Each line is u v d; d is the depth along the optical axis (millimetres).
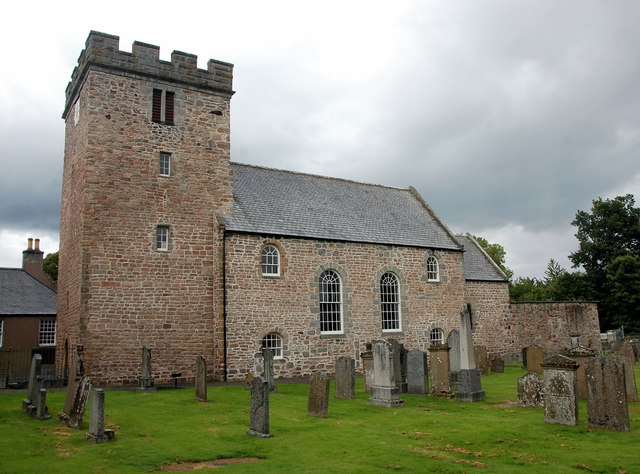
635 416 14938
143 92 25188
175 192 25312
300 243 27703
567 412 13719
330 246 28781
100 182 23484
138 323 23469
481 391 18969
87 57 24391
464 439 12398
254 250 26172
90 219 23016
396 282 31453
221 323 24641
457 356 22703
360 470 9852
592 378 13367
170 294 24406
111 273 23172
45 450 11250
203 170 26281
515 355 36844
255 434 12805
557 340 37344
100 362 22422
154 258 24297
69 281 25188
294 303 26938
